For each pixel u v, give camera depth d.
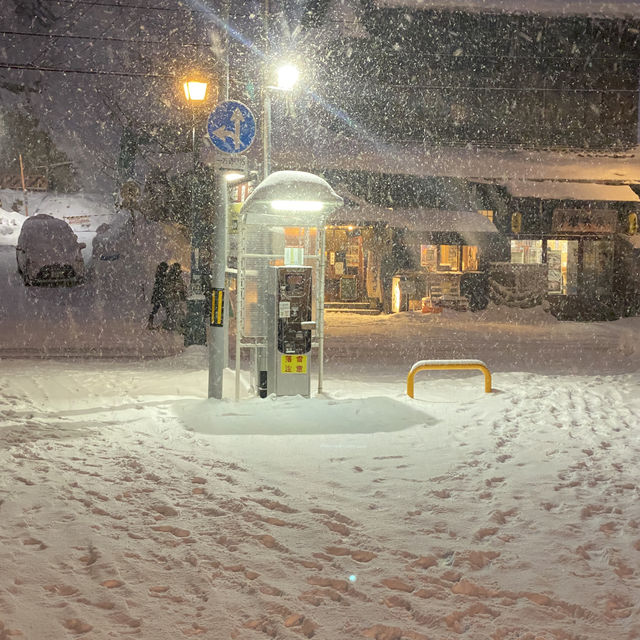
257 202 9.35
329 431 8.32
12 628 3.63
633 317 26.58
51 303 25.23
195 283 16.06
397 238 27.56
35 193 43.22
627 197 26.59
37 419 8.84
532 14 28.16
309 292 10.15
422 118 28.25
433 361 10.85
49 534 4.95
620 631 3.75
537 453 7.40
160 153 35.34
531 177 26.98
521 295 27.11
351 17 28.22
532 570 4.47
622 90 28.62
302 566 4.49
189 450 7.39
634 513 5.54
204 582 4.23
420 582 4.29
